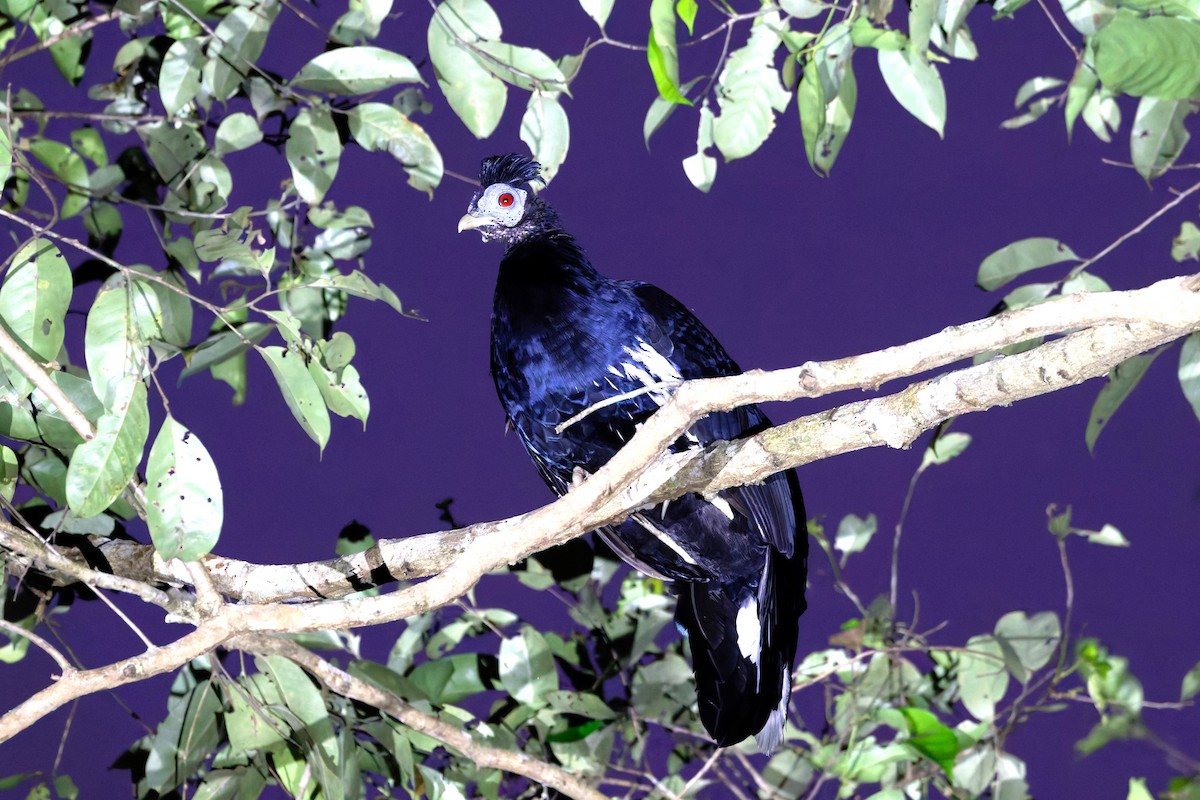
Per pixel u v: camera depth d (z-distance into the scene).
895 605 7.02
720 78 5.11
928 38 4.66
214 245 4.84
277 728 5.16
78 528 5.73
